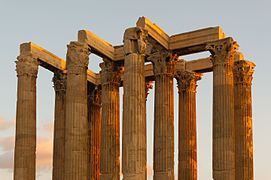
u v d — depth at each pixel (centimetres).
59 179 9525
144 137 7912
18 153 8875
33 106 9106
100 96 10844
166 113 8806
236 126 9481
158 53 8981
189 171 9625
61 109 9800
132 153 7750
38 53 9331
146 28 8338
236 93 9594
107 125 9519
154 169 8700
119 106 9712
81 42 8656
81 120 8388
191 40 8844
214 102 8475
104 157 9425
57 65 9738
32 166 8925
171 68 9025
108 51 9419
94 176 10500
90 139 10644
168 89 8925
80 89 8444
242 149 9344
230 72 8525
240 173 9262
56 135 9731
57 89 9850
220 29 8712
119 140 9575
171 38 9019
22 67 9100
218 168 8200
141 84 8031
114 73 9650
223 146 8231
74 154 8262
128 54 8075
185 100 9994
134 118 7856
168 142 8706
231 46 8506
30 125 8994
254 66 9769
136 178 7669
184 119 9912
